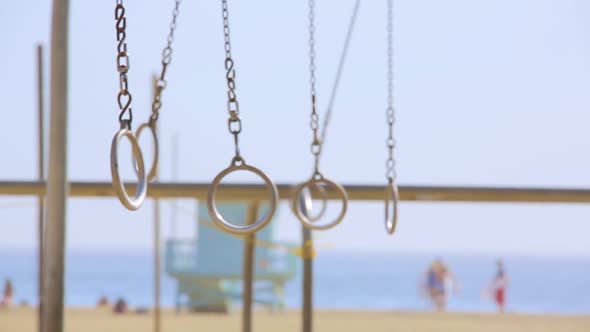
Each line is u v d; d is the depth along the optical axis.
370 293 92.06
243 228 7.84
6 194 11.38
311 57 9.47
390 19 10.35
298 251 12.45
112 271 143.75
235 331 25.61
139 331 25.22
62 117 9.31
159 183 11.13
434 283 35.38
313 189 11.28
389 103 10.23
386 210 10.24
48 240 9.23
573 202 11.27
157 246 21.12
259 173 7.88
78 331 25.08
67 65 9.35
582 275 141.62
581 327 27.45
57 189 9.27
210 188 7.90
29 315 31.25
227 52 7.72
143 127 8.62
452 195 11.23
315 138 9.61
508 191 11.24
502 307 35.25
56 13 9.32
